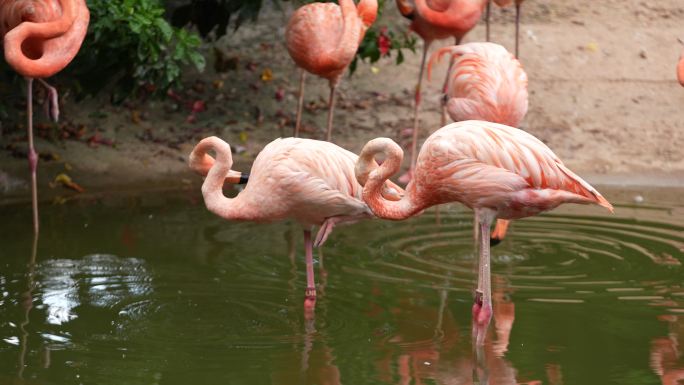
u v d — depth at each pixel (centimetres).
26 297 662
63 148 1030
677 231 822
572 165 1032
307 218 638
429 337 602
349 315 638
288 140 635
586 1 1403
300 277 714
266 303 659
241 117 1136
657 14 1373
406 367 555
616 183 988
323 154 621
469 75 785
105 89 1148
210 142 640
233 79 1216
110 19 863
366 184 598
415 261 749
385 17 1358
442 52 827
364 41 1072
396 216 608
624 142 1084
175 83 1066
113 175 991
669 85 1202
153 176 995
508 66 789
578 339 597
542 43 1292
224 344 588
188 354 572
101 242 789
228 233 823
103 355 569
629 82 1208
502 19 1360
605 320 627
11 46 764
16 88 1115
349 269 732
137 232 819
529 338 600
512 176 586
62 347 580
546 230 828
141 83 1155
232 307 651
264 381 536
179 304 654
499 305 656
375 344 589
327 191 617
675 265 734
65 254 756
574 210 893
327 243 798
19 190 937
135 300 660
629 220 856
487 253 610
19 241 787
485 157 588
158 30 894
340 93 1203
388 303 660
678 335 603
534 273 721
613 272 720
